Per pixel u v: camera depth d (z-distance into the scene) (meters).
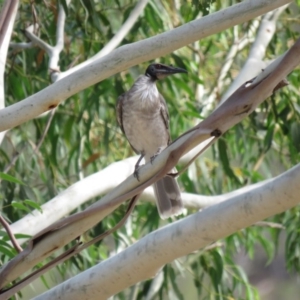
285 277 22.14
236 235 13.09
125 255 6.47
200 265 12.46
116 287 6.55
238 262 22.11
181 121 12.81
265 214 6.02
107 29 12.40
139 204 12.34
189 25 6.33
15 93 12.01
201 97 13.82
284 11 13.53
